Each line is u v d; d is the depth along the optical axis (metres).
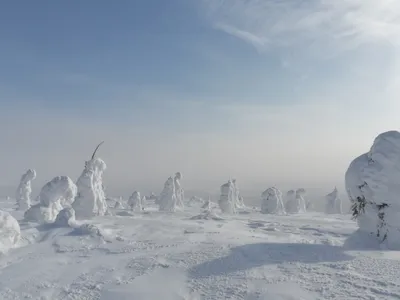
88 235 13.23
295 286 6.65
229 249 9.98
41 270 8.75
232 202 42.50
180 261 8.95
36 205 18.62
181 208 44.28
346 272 7.36
